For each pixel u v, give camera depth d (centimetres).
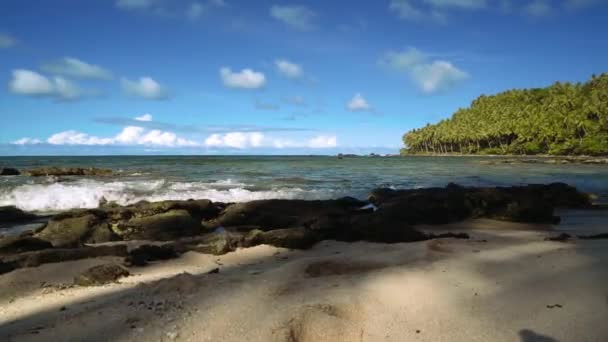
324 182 2841
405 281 661
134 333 495
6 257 890
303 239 1046
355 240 1115
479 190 1622
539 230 1320
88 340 482
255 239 1066
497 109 15062
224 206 1503
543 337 483
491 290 627
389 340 478
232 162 6719
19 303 643
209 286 656
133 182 2528
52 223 1214
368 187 2522
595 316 533
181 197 1930
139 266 892
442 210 1458
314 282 672
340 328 495
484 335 489
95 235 1188
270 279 700
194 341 472
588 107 10412
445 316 537
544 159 7919
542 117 11300
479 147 13625
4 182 2508
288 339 472
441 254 858
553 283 657
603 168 5159
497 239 1086
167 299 604
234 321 518
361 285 643
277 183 2681
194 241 1065
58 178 2970
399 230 1115
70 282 771
